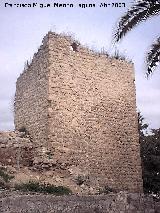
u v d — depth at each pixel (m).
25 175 13.74
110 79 18.58
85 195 10.55
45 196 9.53
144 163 24.56
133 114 19.09
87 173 16.14
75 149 16.11
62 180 14.55
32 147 15.69
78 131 16.50
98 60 18.34
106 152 17.30
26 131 17.61
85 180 15.45
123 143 18.17
